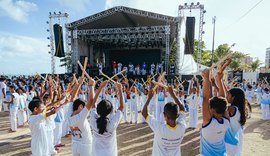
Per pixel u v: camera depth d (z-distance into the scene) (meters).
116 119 3.14
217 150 2.82
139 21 24.75
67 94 5.04
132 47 29.55
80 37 24.03
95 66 24.47
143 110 3.12
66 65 25.28
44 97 5.45
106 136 3.06
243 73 25.73
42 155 4.14
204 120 2.85
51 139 5.74
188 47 19.02
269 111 10.79
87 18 21.89
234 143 3.34
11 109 8.43
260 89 16.55
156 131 2.95
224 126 2.79
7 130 8.70
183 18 20.97
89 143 3.51
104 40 25.70
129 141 7.14
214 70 3.50
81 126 3.38
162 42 26.61
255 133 8.20
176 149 2.99
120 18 23.67
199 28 19.52
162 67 21.30
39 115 4.07
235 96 3.45
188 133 8.14
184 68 23.72
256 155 5.91
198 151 6.22
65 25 22.44
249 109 11.24
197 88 8.78
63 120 6.83
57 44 21.84
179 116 3.05
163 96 9.41
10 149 6.36
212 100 2.79
